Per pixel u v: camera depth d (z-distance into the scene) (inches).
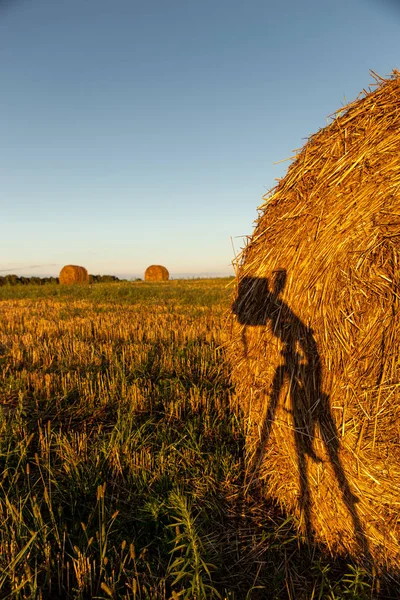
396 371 104.0
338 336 111.0
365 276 107.3
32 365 265.0
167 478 135.3
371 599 96.3
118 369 241.9
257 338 130.6
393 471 104.6
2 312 524.1
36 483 128.9
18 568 96.8
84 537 107.3
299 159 126.6
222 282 1178.6
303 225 118.6
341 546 111.3
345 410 110.0
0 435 159.5
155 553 108.3
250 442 140.3
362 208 108.5
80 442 153.3
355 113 112.9
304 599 95.9
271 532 116.9
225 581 100.9
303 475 118.0
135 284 1110.4
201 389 212.7
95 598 92.6
